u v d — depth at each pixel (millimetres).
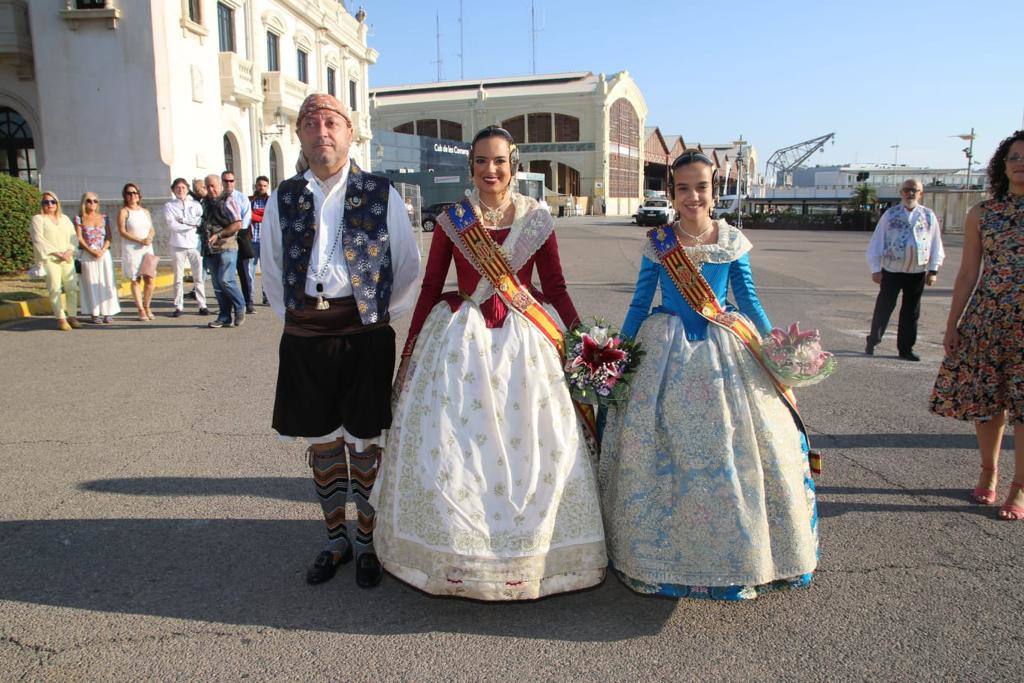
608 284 13539
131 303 11438
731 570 2793
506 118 62812
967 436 5152
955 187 43188
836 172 82875
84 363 7258
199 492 4164
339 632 2822
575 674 2559
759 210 49375
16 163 19594
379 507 3066
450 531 2811
